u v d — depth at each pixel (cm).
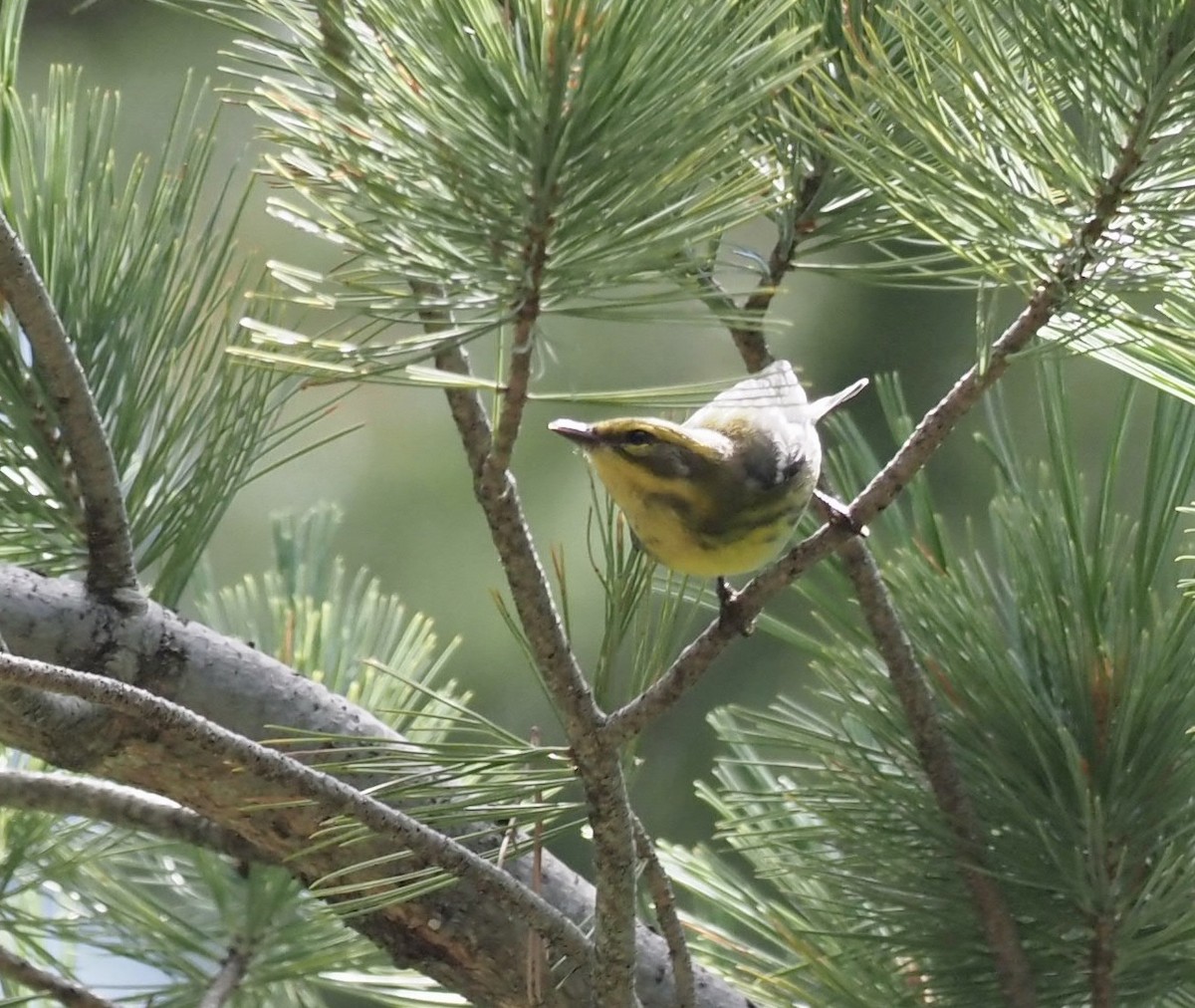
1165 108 326
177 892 548
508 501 323
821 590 460
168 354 448
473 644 943
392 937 446
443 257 302
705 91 299
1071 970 421
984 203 337
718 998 443
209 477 450
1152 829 406
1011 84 339
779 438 542
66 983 447
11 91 431
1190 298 376
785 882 454
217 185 857
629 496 522
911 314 896
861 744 466
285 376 448
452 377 296
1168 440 412
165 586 452
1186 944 408
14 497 434
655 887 391
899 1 359
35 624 415
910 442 371
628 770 418
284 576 541
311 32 328
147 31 955
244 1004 518
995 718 424
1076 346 417
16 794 440
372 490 977
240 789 430
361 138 304
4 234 366
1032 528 430
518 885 373
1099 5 334
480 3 294
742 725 868
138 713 337
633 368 937
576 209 298
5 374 423
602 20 285
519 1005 443
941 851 427
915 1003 426
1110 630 420
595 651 899
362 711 451
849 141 346
